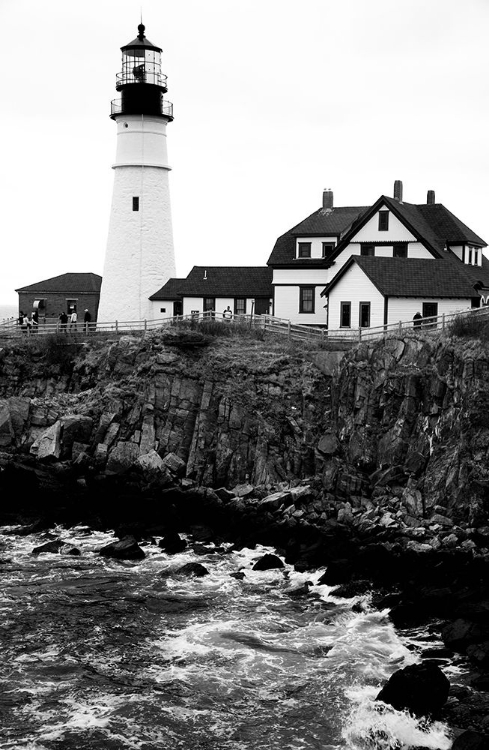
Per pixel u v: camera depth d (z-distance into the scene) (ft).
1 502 151.02
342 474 141.38
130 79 210.59
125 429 157.48
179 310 214.07
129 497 146.82
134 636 95.50
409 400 139.74
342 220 206.49
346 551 120.26
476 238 209.97
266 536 129.39
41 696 81.46
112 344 178.09
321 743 74.18
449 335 143.33
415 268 176.76
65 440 155.63
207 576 115.14
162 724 76.95
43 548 126.31
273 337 174.81
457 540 119.44
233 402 155.84
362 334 165.68
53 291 242.99
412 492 131.54
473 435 128.16
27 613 101.71
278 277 205.46
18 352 182.29
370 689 82.99
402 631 97.04
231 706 80.33
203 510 142.61
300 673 86.79
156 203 214.07
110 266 215.31
